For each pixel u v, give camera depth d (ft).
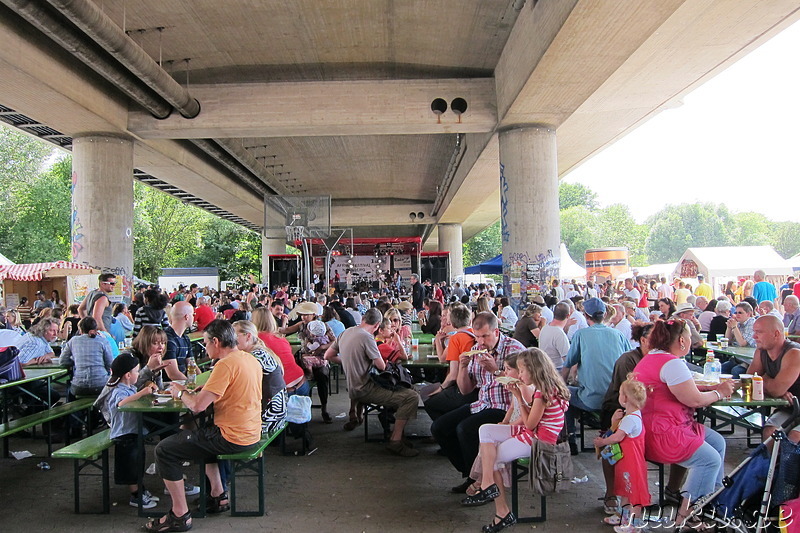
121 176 59.16
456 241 143.02
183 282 147.54
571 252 345.31
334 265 98.43
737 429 27.94
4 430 21.12
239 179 103.96
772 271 83.71
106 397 19.20
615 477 16.19
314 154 94.73
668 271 130.00
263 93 56.95
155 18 44.55
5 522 17.67
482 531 16.71
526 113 51.21
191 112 55.57
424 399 25.26
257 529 16.97
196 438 16.96
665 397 16.30
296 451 24.61
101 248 57.93
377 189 130.21
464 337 22.93
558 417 16.57
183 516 16.87
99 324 28.43
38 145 147.54
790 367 17.88
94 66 44.24
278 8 43.68
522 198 54.75
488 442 16.98
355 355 24.93
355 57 52.90
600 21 32.58
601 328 21.53
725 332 33.35
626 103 55.52
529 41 41.19
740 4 34.50
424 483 20.89
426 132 59.98
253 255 216.95
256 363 17.95
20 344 26.71
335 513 18.13
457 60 53.78
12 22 41.63
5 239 143.02
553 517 17.58
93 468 23.22
